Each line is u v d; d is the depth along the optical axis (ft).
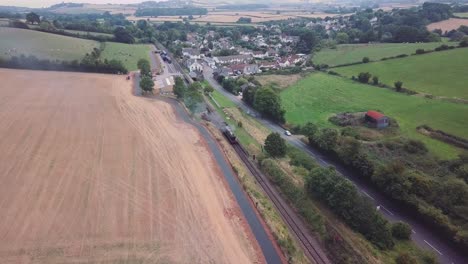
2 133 204.03
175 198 152.15
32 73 338.54
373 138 218.38
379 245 124.26
